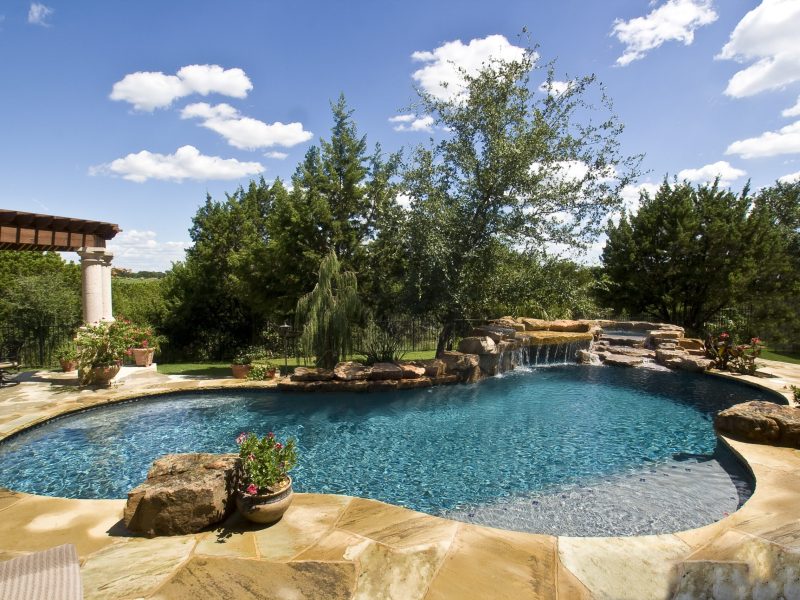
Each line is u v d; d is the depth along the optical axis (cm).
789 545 425
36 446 838
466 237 1522
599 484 687
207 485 476
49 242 1252
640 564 418
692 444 870
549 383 1410
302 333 1351
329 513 524
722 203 2478
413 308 1534
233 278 1881
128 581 384
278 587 377
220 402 1148
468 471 741
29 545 452
